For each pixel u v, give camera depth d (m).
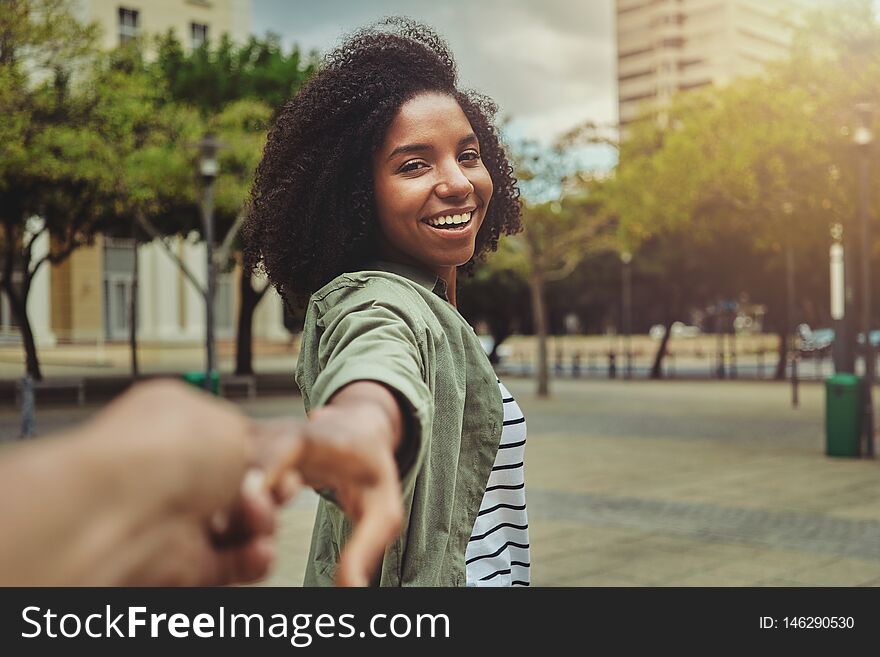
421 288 1.01
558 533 6.95
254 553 0.23
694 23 107.94
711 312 49.78
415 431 0.49
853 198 12.01
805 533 6.92
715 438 13.57
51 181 17.75
